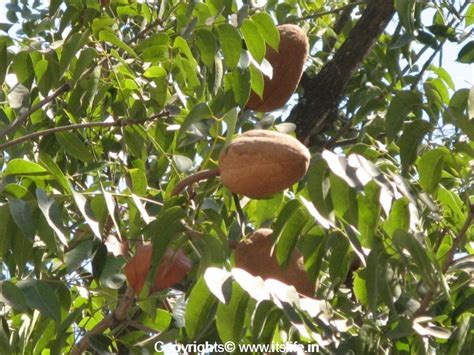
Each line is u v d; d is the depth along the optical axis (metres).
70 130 3.07
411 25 3.54
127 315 2.79
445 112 2.79
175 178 2.87
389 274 2.63
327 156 2.46
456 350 2.50
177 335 2.76
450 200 2.82
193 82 3.09
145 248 2.58
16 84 3.06
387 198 2.49
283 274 2.62
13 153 3.27
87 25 3.36
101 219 2.59
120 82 3.18
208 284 2.12
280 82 3.28
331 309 2.43
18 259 2.59
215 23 3.07
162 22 3.33
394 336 2.40
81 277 3.16
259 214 2.73
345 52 3.88
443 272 2.60
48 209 2.44
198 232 2.52
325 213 2.50
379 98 3.88
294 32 3.30
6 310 2.95
